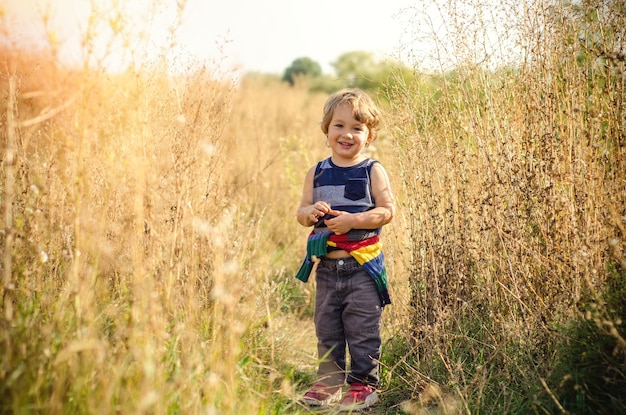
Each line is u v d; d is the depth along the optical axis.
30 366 1.88
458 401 2.48
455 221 3.12
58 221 2.68
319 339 2.98
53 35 2.10
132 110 2.51
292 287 4.38
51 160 2.80
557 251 2.67
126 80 2.59
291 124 10.29
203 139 3.12
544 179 2.80
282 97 14.63
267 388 2.61
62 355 1.86
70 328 2.09
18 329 2.00
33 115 3.06
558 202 2.70
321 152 6.52
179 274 2.63
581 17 2.83
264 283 3.44
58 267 2.59
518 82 3.02
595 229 2.57
